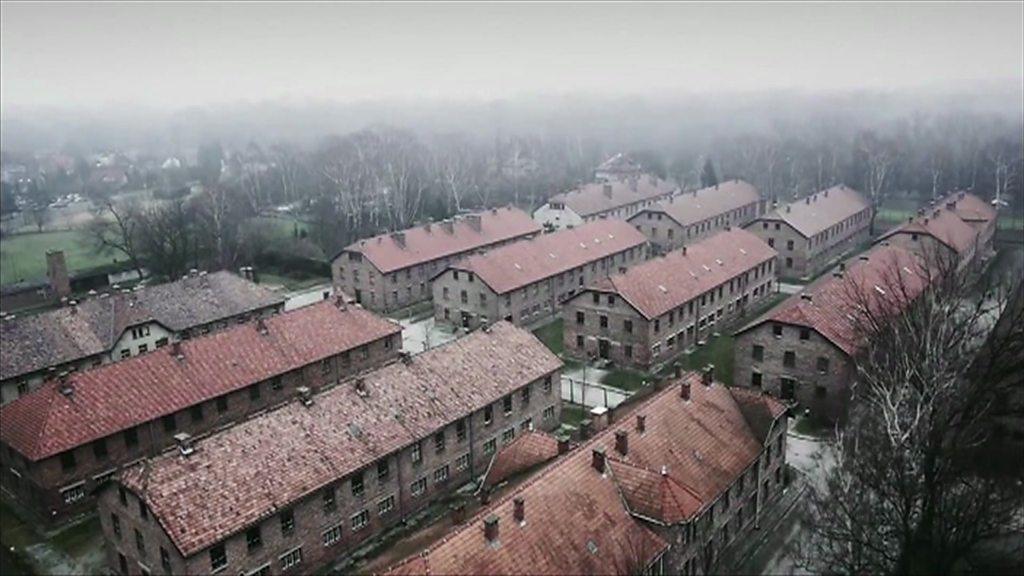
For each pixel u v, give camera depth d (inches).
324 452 1945.1
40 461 2121.1
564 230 4318.4
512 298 3735.2
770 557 1923.0
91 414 2261.3
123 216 5629.9
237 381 2591.0
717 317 3666.3
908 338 2106.3
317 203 6515.8
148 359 2492.6
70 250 6053.2
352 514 1989.4
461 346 2439.7
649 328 3139.8
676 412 1939.0
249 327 2787.9
